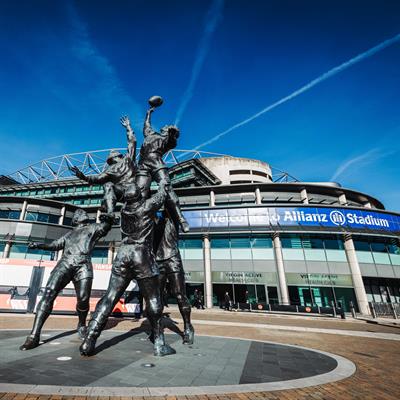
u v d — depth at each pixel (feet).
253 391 13.26
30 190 172.45
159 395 12.09
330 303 90.63
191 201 120.67
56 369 15.39
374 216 103.91
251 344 27.81
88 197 161.17
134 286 60.64
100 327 19.54
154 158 28.09
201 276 100.01
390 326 58.03
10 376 13.80
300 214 102.63
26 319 46.16
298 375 16.74
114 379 14.10
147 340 26.20
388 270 96.12
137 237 20.70
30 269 56.95
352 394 14.03
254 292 94.63
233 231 100.12
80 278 25.18
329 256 95.96
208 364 18.29
